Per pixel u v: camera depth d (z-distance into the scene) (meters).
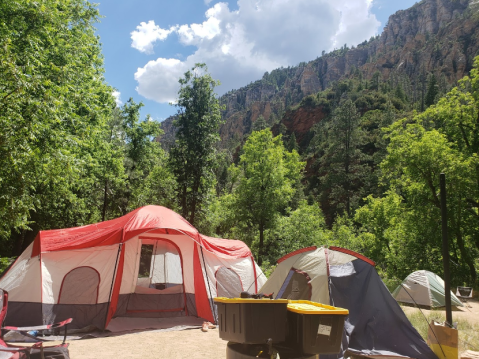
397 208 24.77
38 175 10.14
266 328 3.66
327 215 66.38
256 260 27.95
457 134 23.91
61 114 11.73
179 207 30.92
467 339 7.34
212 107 27.64
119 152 27.22
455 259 21.80
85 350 6.06
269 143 29.45
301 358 3.60
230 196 33.47
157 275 10.19
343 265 7.00
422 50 159.38
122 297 9.24
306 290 6.91
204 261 9.30
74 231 8.70
